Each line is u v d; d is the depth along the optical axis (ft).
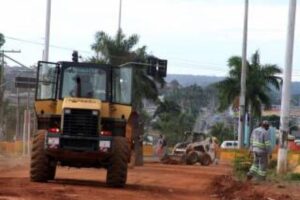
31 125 181.98
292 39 113.50
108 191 80.12
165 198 77.05
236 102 300.20
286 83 112.88
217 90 321.52
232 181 99.96
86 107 86.84
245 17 211.00
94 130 86.79
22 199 66.08
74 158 87.25
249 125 299.99
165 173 130.21
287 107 112.27
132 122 105.81
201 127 484.74
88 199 69.46
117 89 91.09
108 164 87.15
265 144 101.40
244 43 211.82
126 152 86.94
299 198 75.72
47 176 89.10
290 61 113.29
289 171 110.01
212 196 84.17
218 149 223.51
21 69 240.12
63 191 75.97
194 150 206.49
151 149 249.14
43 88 91.20
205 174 131.13
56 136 86.33
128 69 92.02
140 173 126.52
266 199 74.69
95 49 299.17
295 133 419.95
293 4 113.80
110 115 90.22
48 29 162.91
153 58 173.88
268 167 115.03
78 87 90.68
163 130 446.60
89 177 109.19
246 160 120.16
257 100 303.48
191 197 81.35
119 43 298.35
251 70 304.71
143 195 78.43
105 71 91.20
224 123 494.59
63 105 87.15
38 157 87.66
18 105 234.79
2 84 270.46
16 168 127.54
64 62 91.50
